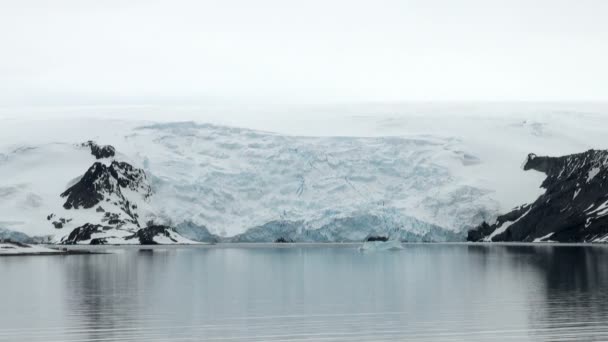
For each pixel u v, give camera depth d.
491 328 68.94
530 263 139.12
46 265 146.38
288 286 104.75
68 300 90.12
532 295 90.00
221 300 89.81
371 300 88.62
